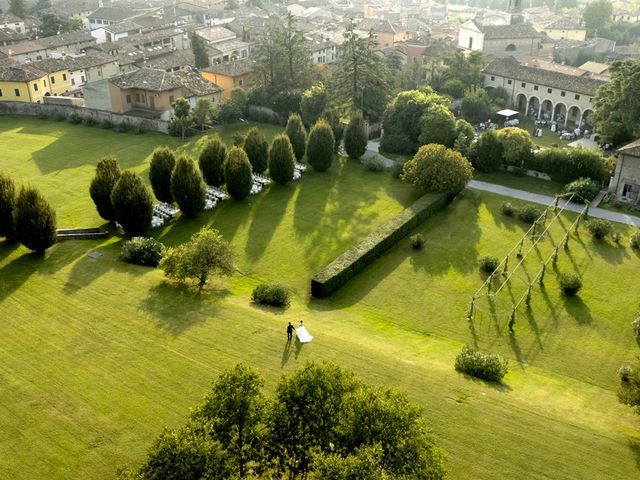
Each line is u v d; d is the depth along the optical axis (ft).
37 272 151.12
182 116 289.33
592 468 92.17
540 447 95.81
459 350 132.26
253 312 135.85
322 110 291.58
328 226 194.80
